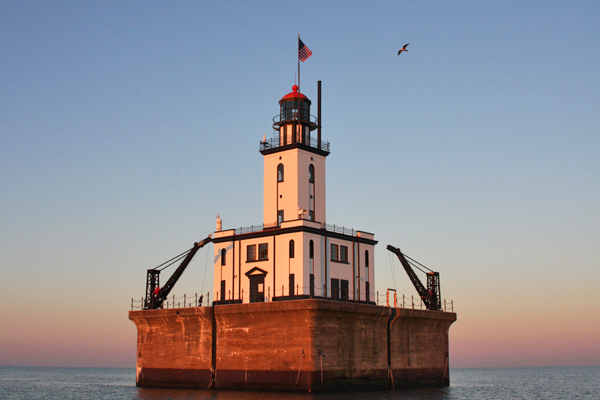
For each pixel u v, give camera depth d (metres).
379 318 69.69
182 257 80.44
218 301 76.69
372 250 80.75
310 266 71.12
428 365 78.19
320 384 61.09
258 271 73.31
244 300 74.44
